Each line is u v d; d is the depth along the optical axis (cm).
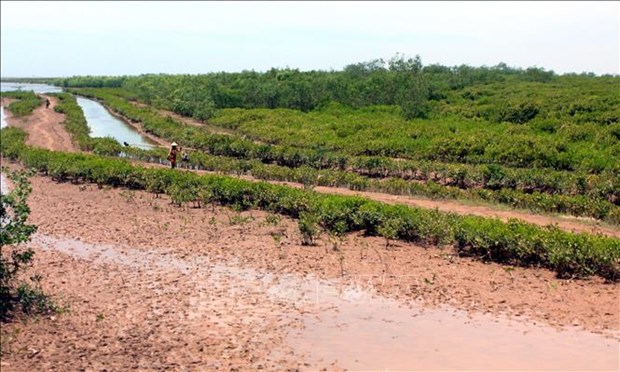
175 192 2381
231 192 2319
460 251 1662
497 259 1580
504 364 983
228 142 4075
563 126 4234
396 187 2692
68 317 1124
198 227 1980
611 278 1416
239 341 1064
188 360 974
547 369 965
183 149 4331
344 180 2861
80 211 2239
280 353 1016
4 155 3819
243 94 7656
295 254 1642
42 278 1394
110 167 2839
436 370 961
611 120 4297
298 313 1212
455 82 8081
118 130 6025
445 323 1160
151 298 1284
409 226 1780
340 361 989
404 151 3700
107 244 1759
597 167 2883
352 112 6462
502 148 3350
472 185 2883
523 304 1260
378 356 1010
